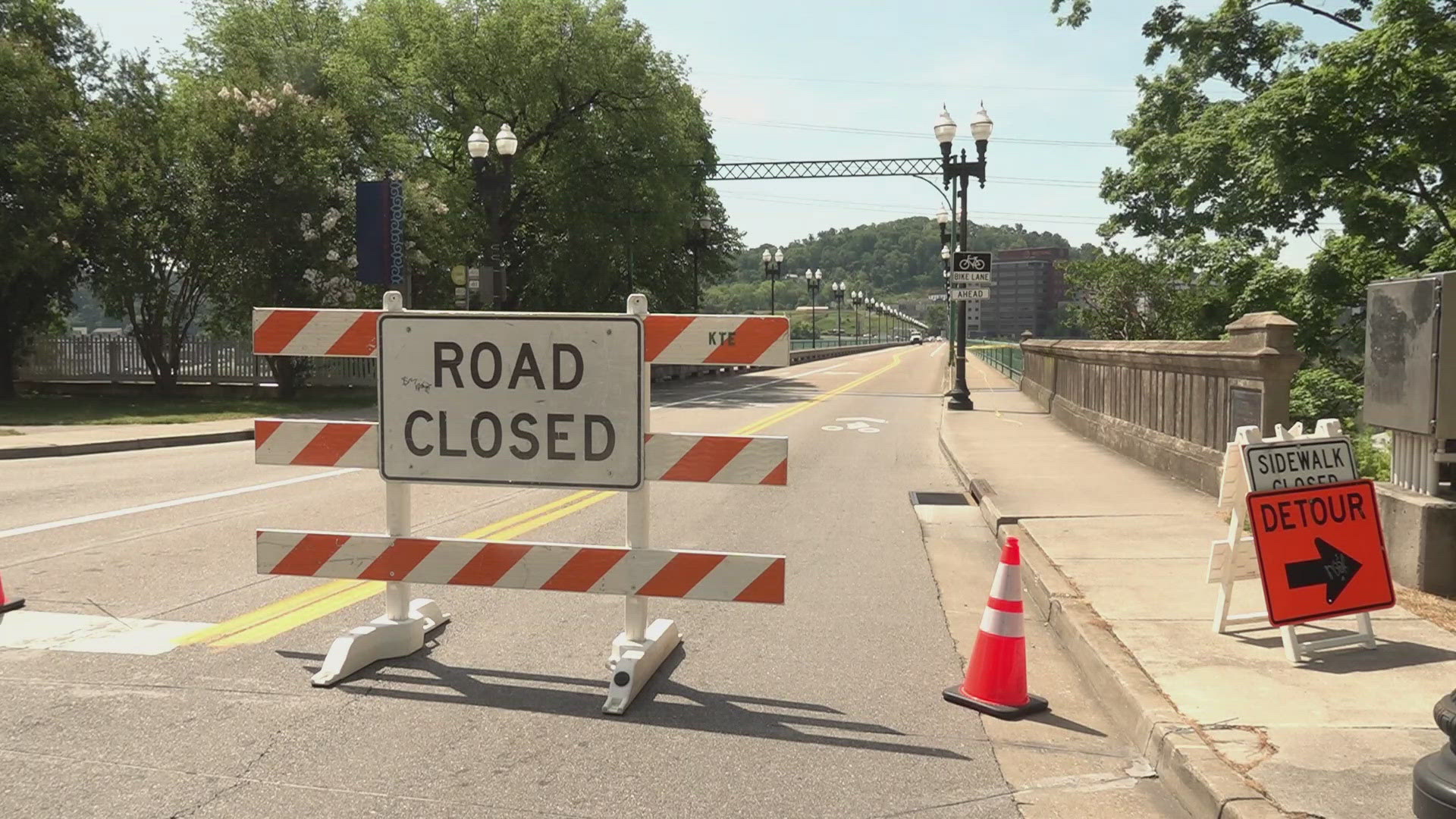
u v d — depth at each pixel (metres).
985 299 24.97
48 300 29.03
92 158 25.89
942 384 41.00
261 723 4.68
